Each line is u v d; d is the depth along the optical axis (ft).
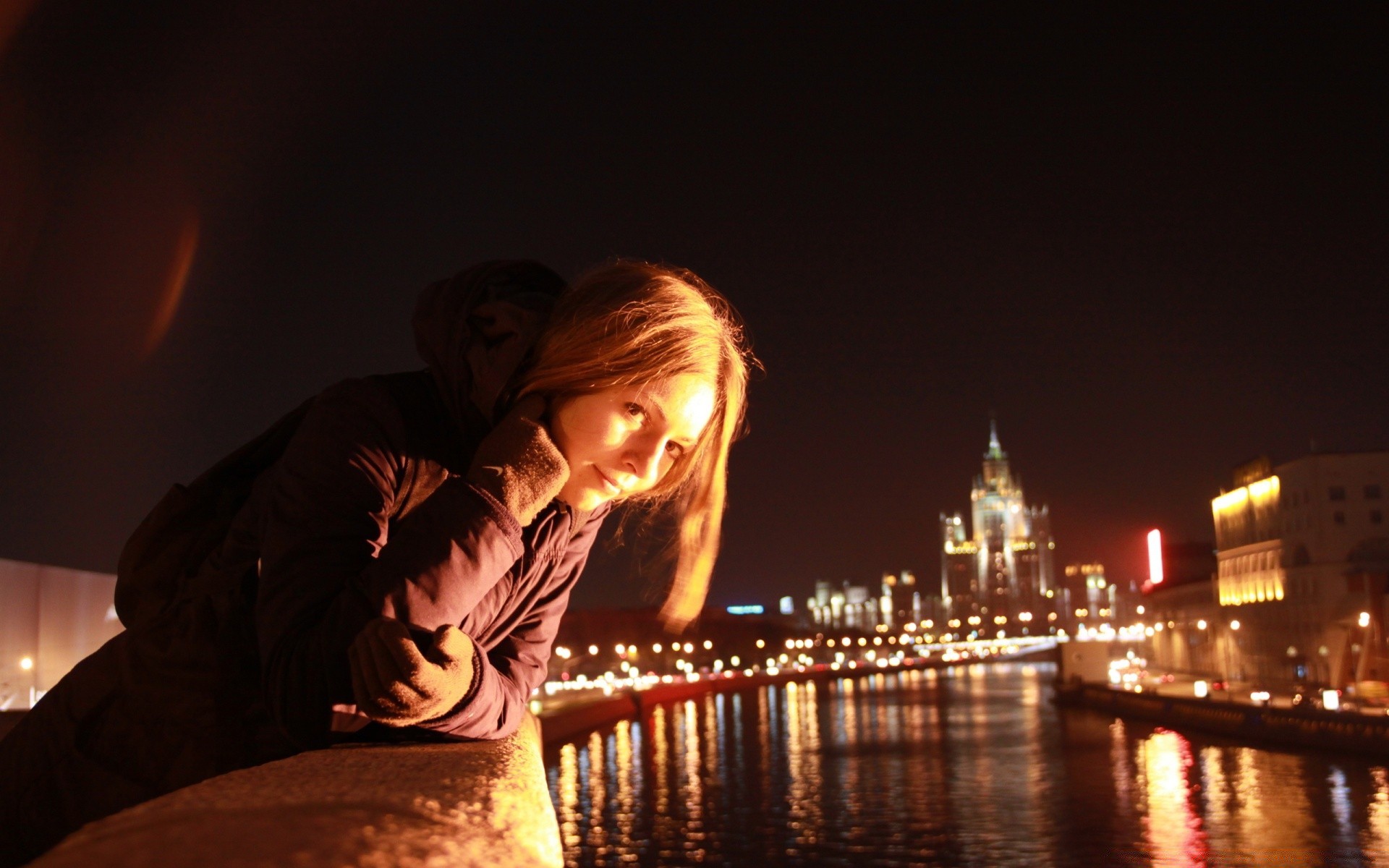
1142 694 245.45
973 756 197.06
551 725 235.61
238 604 4.98
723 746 230.89
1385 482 228.22
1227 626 285.23
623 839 136.15
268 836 1.92
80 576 65.67
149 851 1.79
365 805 2.31
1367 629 212.84
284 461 4.81
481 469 4.48
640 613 421.59
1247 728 189.67
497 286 5.20
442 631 4.01
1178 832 123.24
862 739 234.17
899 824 138.92
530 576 5.16
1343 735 164.86
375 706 3.79
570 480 4.86
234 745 4.95
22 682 60.54
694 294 4.99
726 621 538.47
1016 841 126.21
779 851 126.93
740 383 5.59
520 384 4.82
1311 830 118.11
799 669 533.14
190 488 5.21
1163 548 380.17
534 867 2.41
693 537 5.85
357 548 4.52
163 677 4.91
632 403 4.64
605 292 4.78
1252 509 267.59
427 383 5.21
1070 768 176.76
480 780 2.94
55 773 4.95
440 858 2.06
